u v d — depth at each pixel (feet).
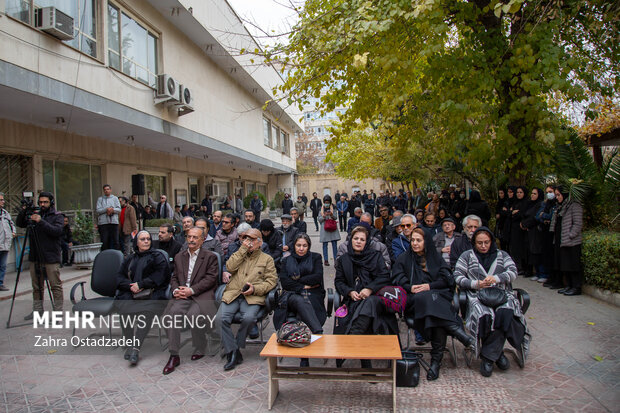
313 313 15.10
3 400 12.41
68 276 29.30
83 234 32.01
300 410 11.64
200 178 69.82
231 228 23.06
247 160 69.10
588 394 11.75
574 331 16.57
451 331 13.82
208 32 45.55
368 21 18.97
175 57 43.45
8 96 24.66
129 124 34.32
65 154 35.94
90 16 30.68
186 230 22.22
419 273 15.25
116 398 12.50
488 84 20.56
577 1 20.58
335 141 26.40
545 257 23.82
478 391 12.39
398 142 28.55
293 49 23.38
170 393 12.80
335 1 22.79
